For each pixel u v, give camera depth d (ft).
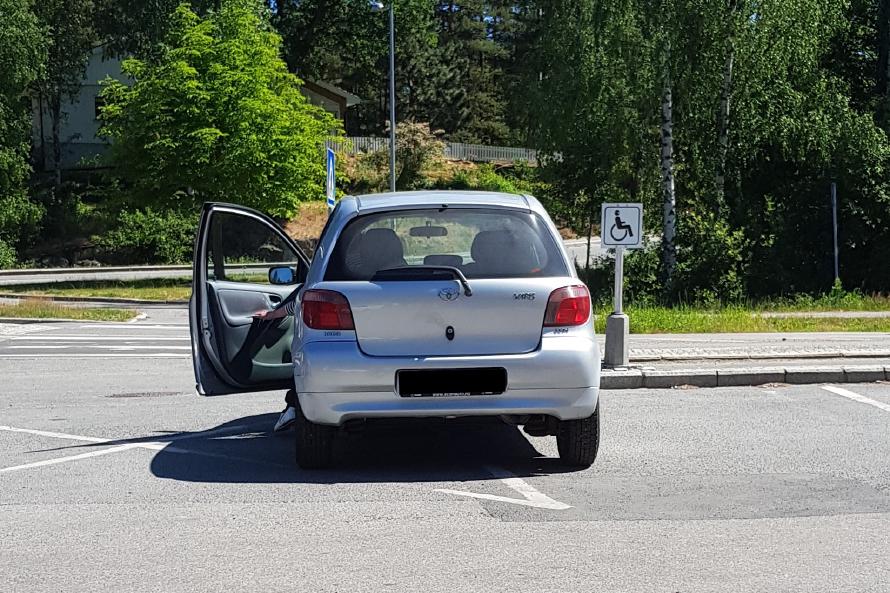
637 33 98.89
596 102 107.04
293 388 27.53
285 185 120.06
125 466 25.36
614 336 38.96
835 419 31.07
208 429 30.71
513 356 22.93
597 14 100.94
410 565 17.03
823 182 104.63
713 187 104.32
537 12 128.88
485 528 19.29
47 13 183.42
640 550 17.79
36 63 164.76
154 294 103.35
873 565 16.89
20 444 28.60
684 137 104.27
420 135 203.82
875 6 121.49
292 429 30.32
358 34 225.56
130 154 119.96
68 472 24.71
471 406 22.84
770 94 100.37
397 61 249.55
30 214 164.04
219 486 23.07
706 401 34.45
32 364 49.29
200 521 19.98
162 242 166.81
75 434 30.12
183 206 121.19
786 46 98.53
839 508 20.66
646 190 108.78
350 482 23.32
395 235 23.84
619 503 21.13
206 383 26.05
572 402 23.16
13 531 19.35
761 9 97.40
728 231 101.35
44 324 72.08
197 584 16.16
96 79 202.39
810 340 53.47
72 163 203.21
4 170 163.02
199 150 115.96
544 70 128.26
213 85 117.08
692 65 97.81
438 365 22.77
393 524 19.63
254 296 28.43
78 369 47.19
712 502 21.17
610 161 110.93
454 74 257.55
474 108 266.36
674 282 98.27
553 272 23.65
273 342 27.37
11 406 36.09
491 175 209.97
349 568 16.90
